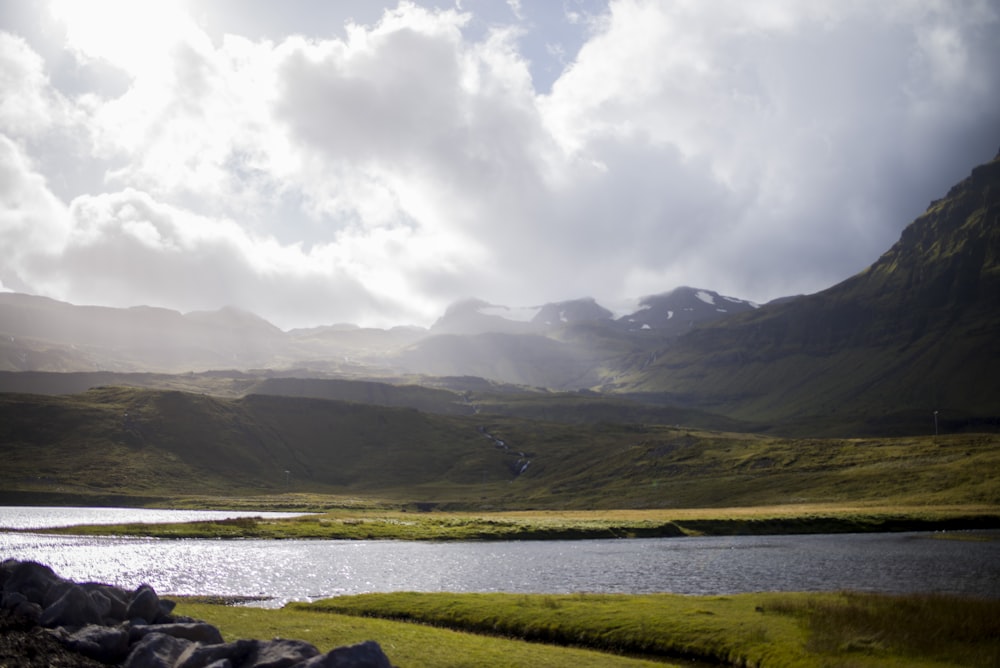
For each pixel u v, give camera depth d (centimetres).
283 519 16288
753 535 13875
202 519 19188
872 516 14700
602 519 16188
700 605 4984
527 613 4897
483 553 10862
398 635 4025
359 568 8888
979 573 7531
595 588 6975
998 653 3622
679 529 14475
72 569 8781
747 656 3825
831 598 5119
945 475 18838
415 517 18475
